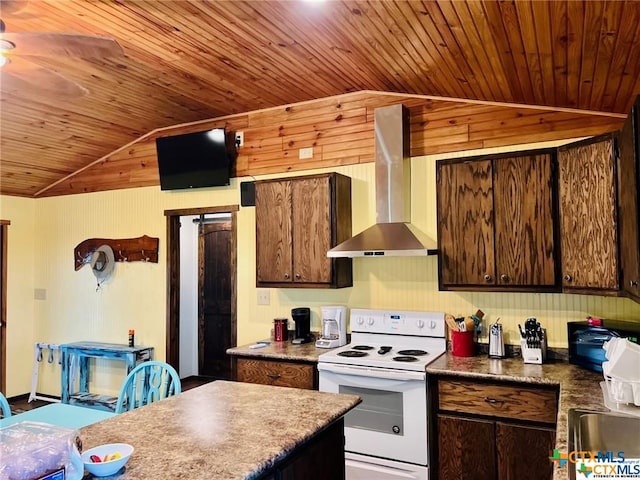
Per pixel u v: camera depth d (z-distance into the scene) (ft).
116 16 7.87
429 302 11.22
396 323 11.21
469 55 7.90
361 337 11.57
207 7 7.45
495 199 9.57
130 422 5.86
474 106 10.80
